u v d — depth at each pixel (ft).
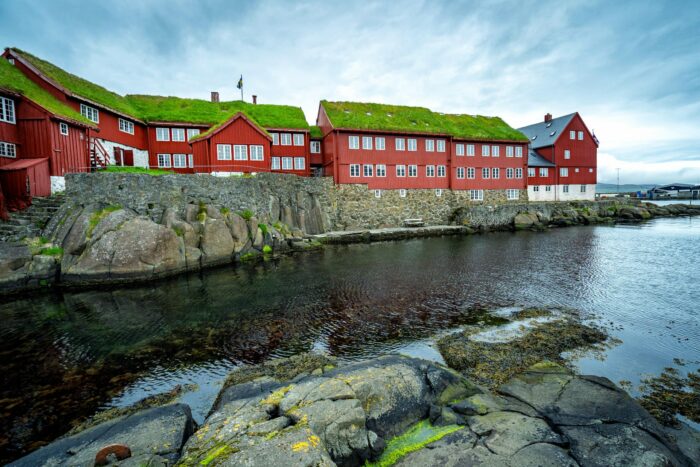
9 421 24.77
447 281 60.18
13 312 47.16
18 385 29.58
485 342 35.78
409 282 59.88
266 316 44.86
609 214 162.09
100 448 18.81
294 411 20.48
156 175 72.54
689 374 29.50
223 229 76.95
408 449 20.31
